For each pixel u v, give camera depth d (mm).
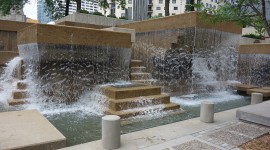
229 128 5453
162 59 11117
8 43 12133
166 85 10453
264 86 13078
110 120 4148
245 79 13969
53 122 6059
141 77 10336
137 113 6582
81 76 8133
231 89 12125
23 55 8664
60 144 4184
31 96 7445
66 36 7531
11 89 8273
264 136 4980
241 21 5133
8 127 4688
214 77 11508
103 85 8141
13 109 6805
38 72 7336
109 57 8820
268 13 5203
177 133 5070
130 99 6926
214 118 6363
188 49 10148
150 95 7551
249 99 10320
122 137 4789
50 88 7562
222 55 11719
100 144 4391
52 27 7238
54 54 7480
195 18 9719
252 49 13594
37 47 7090
